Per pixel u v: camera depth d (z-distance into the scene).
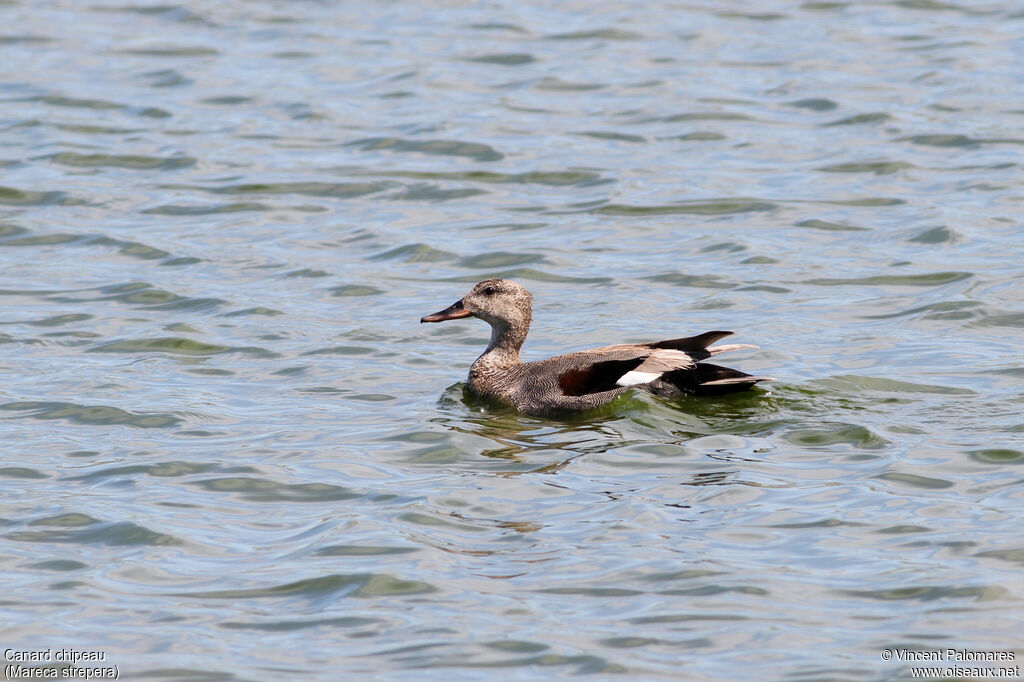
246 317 17.77
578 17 33.84
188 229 21.55
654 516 11.28
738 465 12.37
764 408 13.77
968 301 17.41
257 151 25.30
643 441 13.04
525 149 25.05
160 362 16.08
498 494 11.91
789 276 18.95
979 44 30.39
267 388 15.20
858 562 10.35
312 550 10.88
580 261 19.97
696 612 9.67
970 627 9.34
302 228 21.62
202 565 10.71
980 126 25.30
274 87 28.81
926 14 33.28
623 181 23.38
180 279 19.33
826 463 12.37
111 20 34.03
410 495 11.92
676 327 17.23
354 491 12.11
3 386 15.19
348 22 33.75
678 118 26.47
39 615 9.94
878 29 32.06
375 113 27.25
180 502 11.93
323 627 9.68
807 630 9.38
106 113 27.36
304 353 16.42
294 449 13.20
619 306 18.08
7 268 19.88
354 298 18.62
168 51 31.45
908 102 26.81
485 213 22.20
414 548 10.80
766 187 22.84
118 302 18.44
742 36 31.97
